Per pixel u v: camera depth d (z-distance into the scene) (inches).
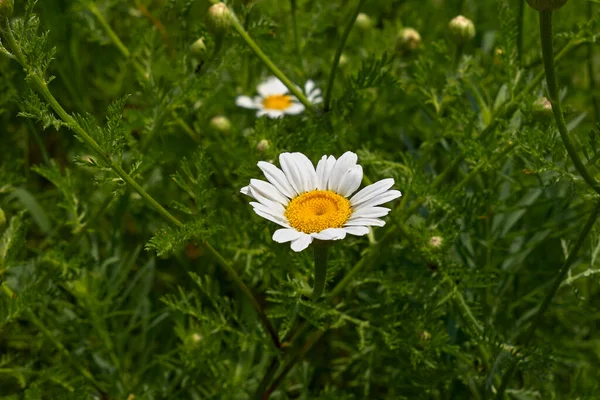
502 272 21.5
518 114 21.3
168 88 22.0
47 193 23.5
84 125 18.6
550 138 19.0
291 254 20.2
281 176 18.7
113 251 22.2
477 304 20.3
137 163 18.9
